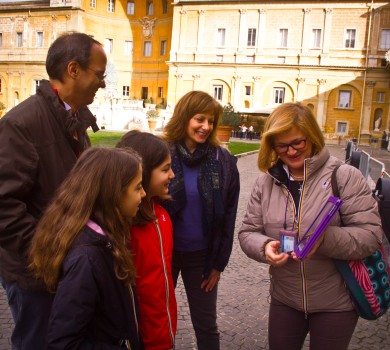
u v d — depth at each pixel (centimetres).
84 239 182
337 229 228
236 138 4050
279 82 4400
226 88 4562
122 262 186
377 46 4125
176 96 4706
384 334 414
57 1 5031
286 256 231
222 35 4525
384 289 241
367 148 3766
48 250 184
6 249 213
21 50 5269
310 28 4259
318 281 241
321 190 240
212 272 295
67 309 173
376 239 233
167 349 241
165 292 240
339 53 4219
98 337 185
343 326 240
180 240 293
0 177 207
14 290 224
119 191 188
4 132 210
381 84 4147
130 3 5328
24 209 211
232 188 299
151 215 236
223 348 375
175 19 4634
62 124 227
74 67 231
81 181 188
